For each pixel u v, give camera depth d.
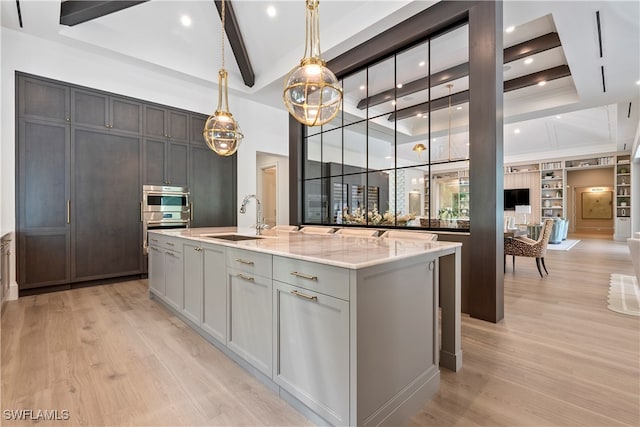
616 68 4.24
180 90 4.87
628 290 3.76
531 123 8.48
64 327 2.66
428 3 3.11
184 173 4.92
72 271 3.88
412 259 1.58
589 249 7.30
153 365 2.02
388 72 4.23
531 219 10.16
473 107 2.83
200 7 4.11
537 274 4.70
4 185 3.40
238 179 5.65
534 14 3.19
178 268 2.84
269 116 6.16
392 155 4.33
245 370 1.96
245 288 1.94
